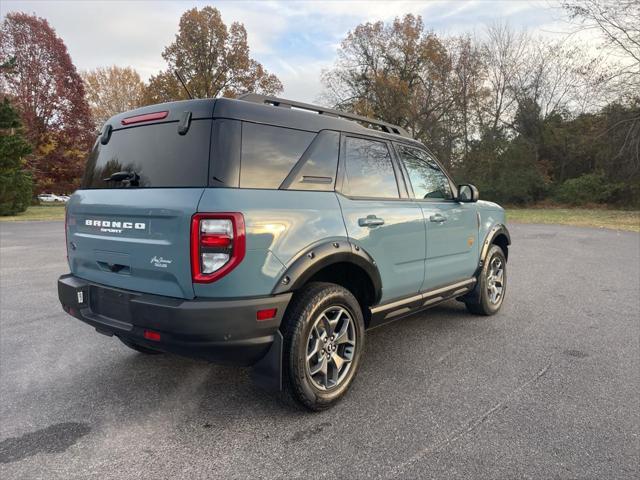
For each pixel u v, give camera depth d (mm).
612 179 29609
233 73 35219
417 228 3818
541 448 2521
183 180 2658
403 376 3539
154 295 2711
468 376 3527
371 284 3379
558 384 3365
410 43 35438
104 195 3080
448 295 4410
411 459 2432
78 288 3111
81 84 40938
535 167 33312
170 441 2646
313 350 2932
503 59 35969
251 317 2559
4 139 22875
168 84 32781
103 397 3225
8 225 17875
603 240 12844
